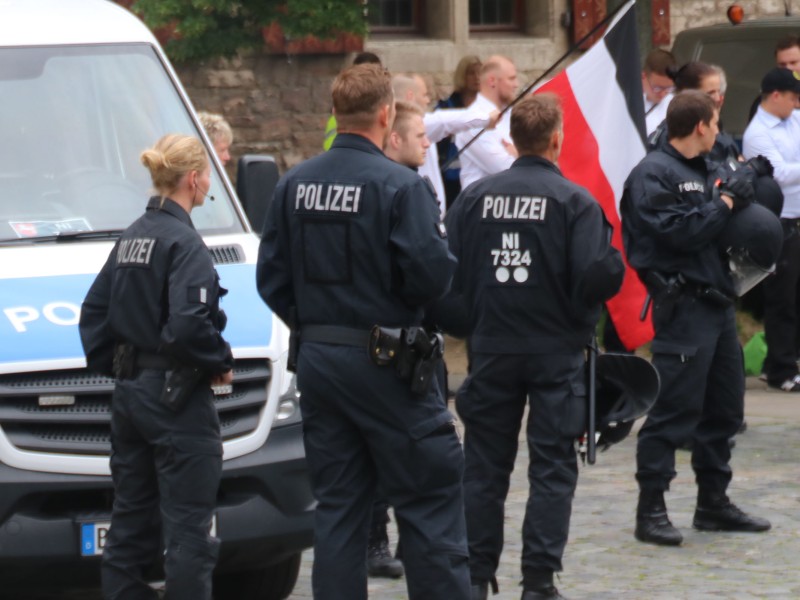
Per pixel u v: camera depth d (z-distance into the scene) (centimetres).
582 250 1556
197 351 1405
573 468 1609
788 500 2111
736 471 2278
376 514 1805
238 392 1560
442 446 1355
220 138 2308
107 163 1794
